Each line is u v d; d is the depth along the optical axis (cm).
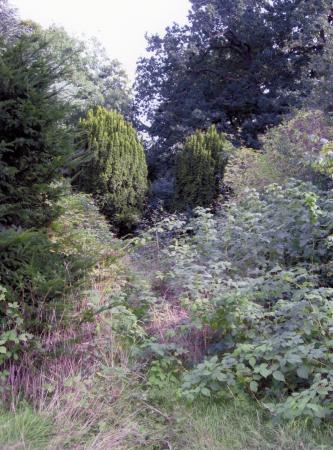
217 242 491
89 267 385
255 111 1908
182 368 353
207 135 1115
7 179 367
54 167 382
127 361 348
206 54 2022
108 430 274
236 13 1873
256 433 262
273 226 481
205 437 267
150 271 563
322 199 492
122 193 1021
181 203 1081
